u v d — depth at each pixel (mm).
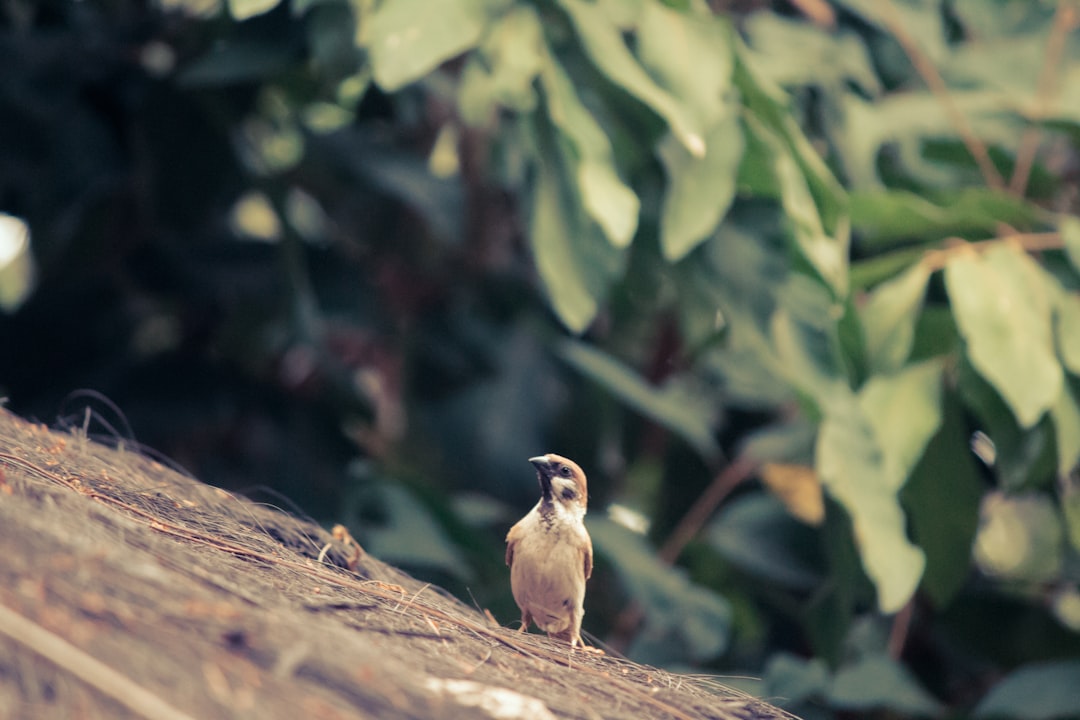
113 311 14664
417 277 16047
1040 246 10633
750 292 10914
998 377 9336
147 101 13609
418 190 14336
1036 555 14797
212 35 13672
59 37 14242
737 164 9203
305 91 14266
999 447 10219
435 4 8320
